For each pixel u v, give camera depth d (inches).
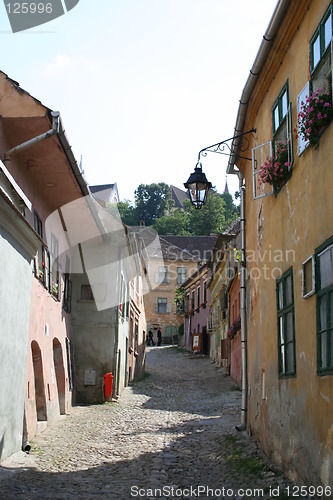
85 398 808.9
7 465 386.9
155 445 510.6
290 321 369.4
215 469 421.1
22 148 475.2
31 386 511.5
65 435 535.8
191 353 1766.7
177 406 803.4
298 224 349.4
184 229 2965.1
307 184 330.3
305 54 343.0
